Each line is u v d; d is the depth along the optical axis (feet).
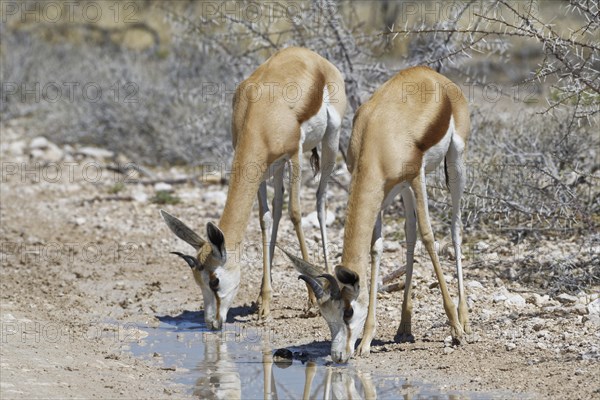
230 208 93.76
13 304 106.01
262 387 78.89
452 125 89.15
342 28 141.18
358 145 84.99
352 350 80.33
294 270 114.42
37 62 232.73
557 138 123.85
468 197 116.88
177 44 195.62
